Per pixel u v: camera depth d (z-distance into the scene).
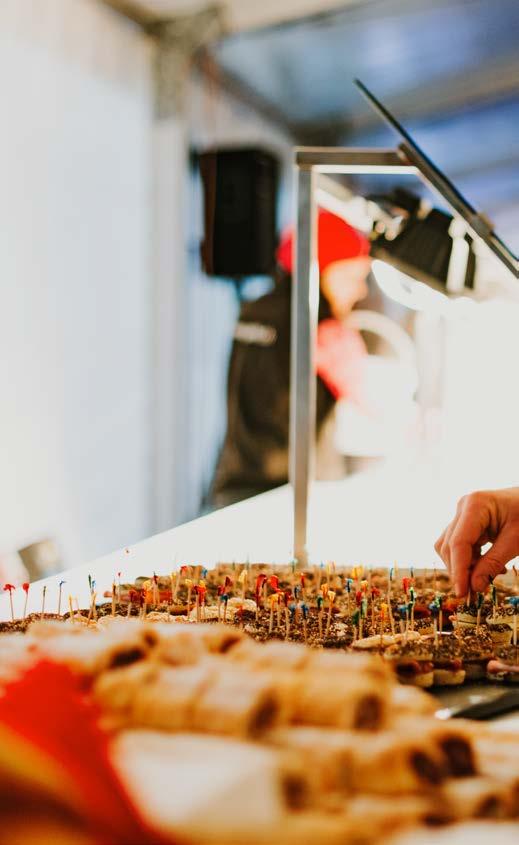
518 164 6.64
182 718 0.72
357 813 0.64
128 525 6.03
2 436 4.91
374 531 2.91
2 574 3.25
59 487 5.33
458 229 2.02
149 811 0.57
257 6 5.90
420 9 5.75
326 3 5.82
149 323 6.20
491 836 0.66
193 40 6.01
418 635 1.64
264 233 5.14
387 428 5.05
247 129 7.24
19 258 4.98
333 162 2.07
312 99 7.19
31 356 5.10
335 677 0.77
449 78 6.53
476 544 1.88
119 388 5.89
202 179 5.14
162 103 6.16
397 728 0.77
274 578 1.78
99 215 5.64
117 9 5.66
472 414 4.81
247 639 0.91
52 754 0.58
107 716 0.73
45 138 5.12
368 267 4.97
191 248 6.47
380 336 5.03
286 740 0.71
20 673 0.67
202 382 6.65
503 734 0.90
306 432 2.31
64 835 0.55
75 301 5.45
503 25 5.84
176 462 6.46
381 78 6.70
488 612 1.80
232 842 0.56
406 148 1.78
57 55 5.18
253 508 3.39
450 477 4.02
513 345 4.77
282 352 5.41
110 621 1.63
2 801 0.55
